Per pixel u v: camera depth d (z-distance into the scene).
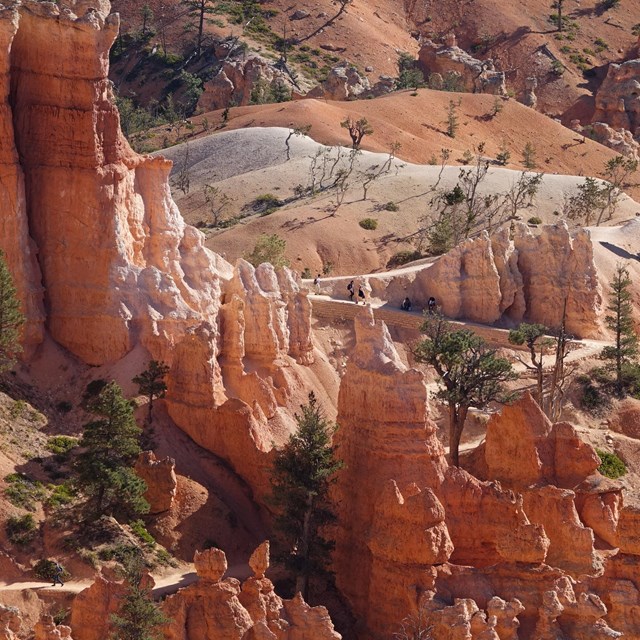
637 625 129.38
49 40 166.50
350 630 140.38
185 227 185.00
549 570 128.75
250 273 187.62
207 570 117.44
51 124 167.25
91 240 168.38
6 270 156.50
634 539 130.88
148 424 160.62
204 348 163.12
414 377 147.88
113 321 167.38
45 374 164.62
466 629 121.31
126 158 174.25
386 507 133.38
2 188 164.00
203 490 152.50
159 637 115.62
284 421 176.38
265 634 116.44
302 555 141.38
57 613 128.75
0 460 145.12
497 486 144.62
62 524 140.00
